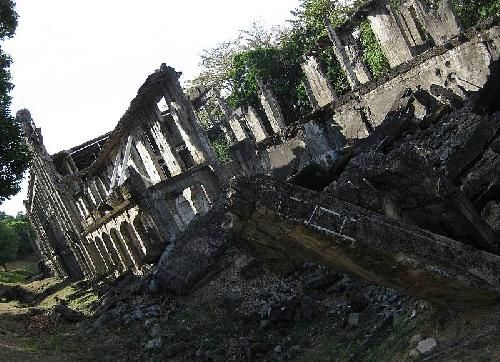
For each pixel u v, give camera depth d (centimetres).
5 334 1858
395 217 812
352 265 756
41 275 5372
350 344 1090
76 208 3850
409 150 771
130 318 1823
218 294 1766
